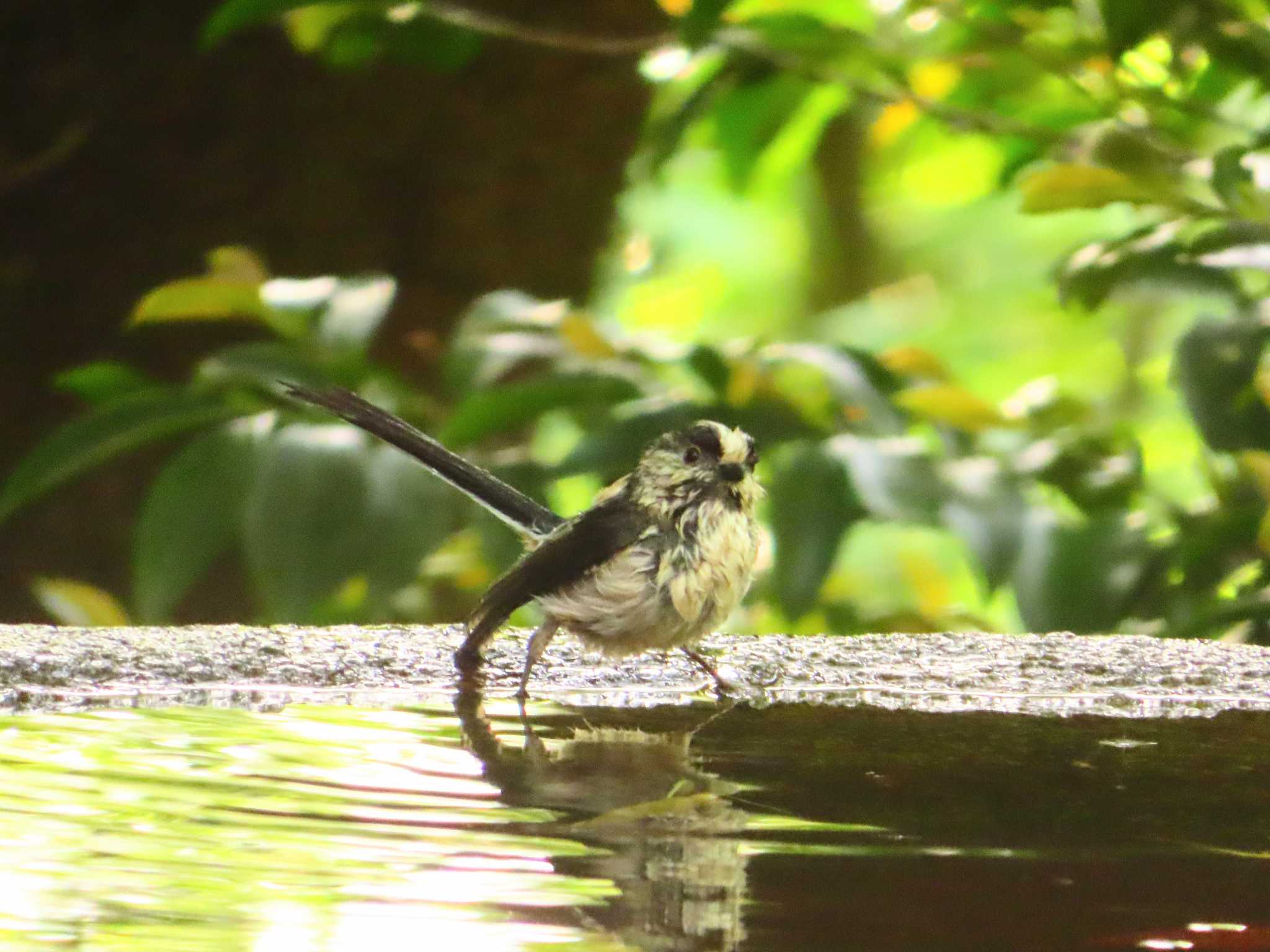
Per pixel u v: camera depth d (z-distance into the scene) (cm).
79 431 1022
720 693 759
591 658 814
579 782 530
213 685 719
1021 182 1068
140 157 1301
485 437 1062
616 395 1070
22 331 1306
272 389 1041
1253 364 995
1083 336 2519
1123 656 816
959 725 668
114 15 1276
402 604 1228
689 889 398
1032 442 1160
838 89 1291
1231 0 1091
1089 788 536
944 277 2681
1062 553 1014
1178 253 1038
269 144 1316
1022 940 361
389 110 1325
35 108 1276
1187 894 402
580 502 1602
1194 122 1202
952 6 1138
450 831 454
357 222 1349
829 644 843
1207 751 609
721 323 2672
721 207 2609
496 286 1390
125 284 1316
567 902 386
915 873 418
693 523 746
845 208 2503
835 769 564
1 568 1280
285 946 345
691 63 1170
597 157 1394
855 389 1042
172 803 480
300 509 977
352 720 645
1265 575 1062
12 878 395
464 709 688
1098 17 1149
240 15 1071
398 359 1370
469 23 1134
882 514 1000
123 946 344
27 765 533
